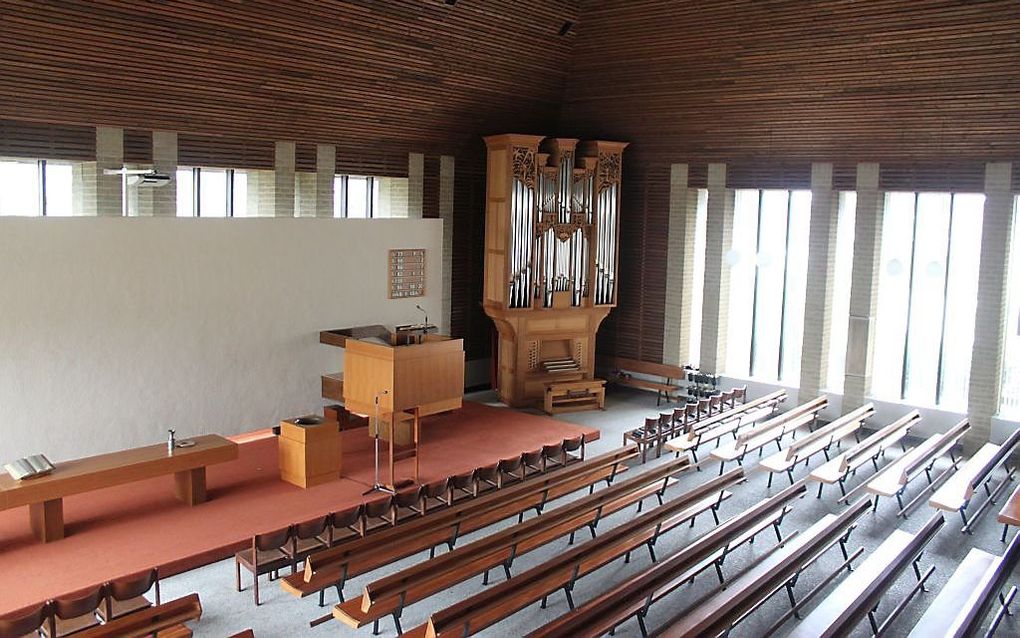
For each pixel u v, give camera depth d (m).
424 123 13.94
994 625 6.85
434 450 11.72
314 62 11.46
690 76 13.28
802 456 10.86
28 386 10.02
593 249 14.98
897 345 13.88
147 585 6.73
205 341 11.58
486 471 9.72
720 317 15.27
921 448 10.49
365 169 13.79
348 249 13.14
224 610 7.40
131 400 10.91
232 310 11.83
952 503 8.95
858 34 11.18
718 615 6.19
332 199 13.37
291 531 7.66
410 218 14.10
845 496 10.16
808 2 11.06
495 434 12.62
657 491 9.59
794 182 14.03
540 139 14.11
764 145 13.99
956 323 13.28
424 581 6.79
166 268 11.09
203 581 7.90
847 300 14.19
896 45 11.09
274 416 12.47
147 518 8.88
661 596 7.16
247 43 10.61
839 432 11.91
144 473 8.62
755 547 8.88
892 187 13.05
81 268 10.34
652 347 16.08
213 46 10.41
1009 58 10.55
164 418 11.25
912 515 9.97
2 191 10.52
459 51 12.58
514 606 6.77
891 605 7.66
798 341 14.95
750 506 10.14
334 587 7.90
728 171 14.70
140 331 10.92
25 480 7.95
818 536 7.59
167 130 11.32
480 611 6.27
